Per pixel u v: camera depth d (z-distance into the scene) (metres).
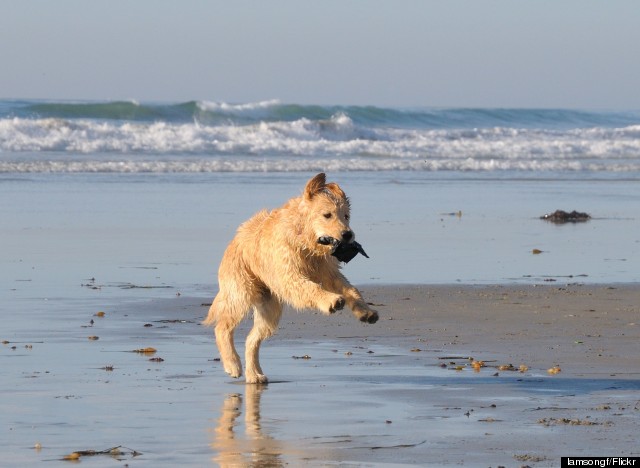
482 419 8.73
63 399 9.48
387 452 7.73
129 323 13.71
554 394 9.70
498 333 13.03
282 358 11.64
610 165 45.91
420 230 24.23
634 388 9.96
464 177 39.94
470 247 21.64
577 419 8.70
